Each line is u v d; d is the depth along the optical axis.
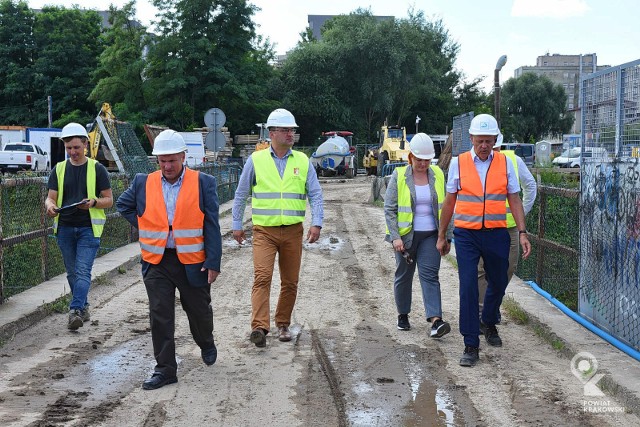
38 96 57.06
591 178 7.80
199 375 5.95
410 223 7.07
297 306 8.62
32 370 6.02
